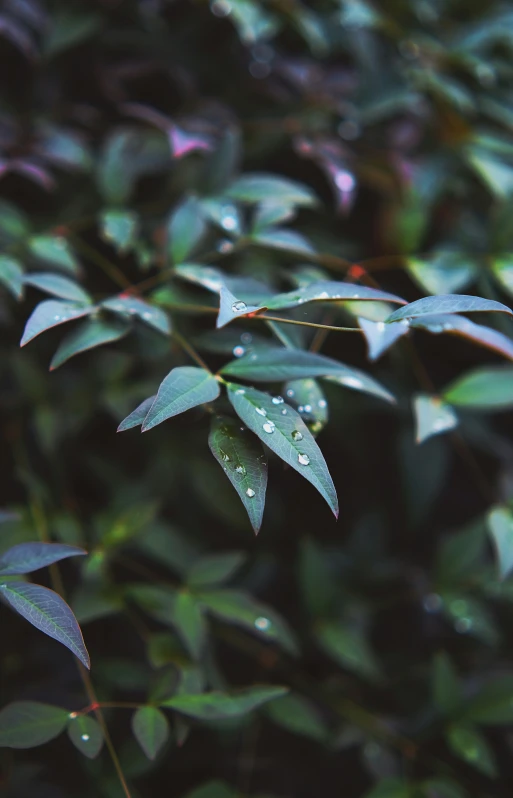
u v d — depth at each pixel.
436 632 0.72
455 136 0.71
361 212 0.73
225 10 0.69
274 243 0.62
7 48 0.71
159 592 0.63
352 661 0.66
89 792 0.63
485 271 0.66
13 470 0.69
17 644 0.65
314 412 0.56
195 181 0.65
